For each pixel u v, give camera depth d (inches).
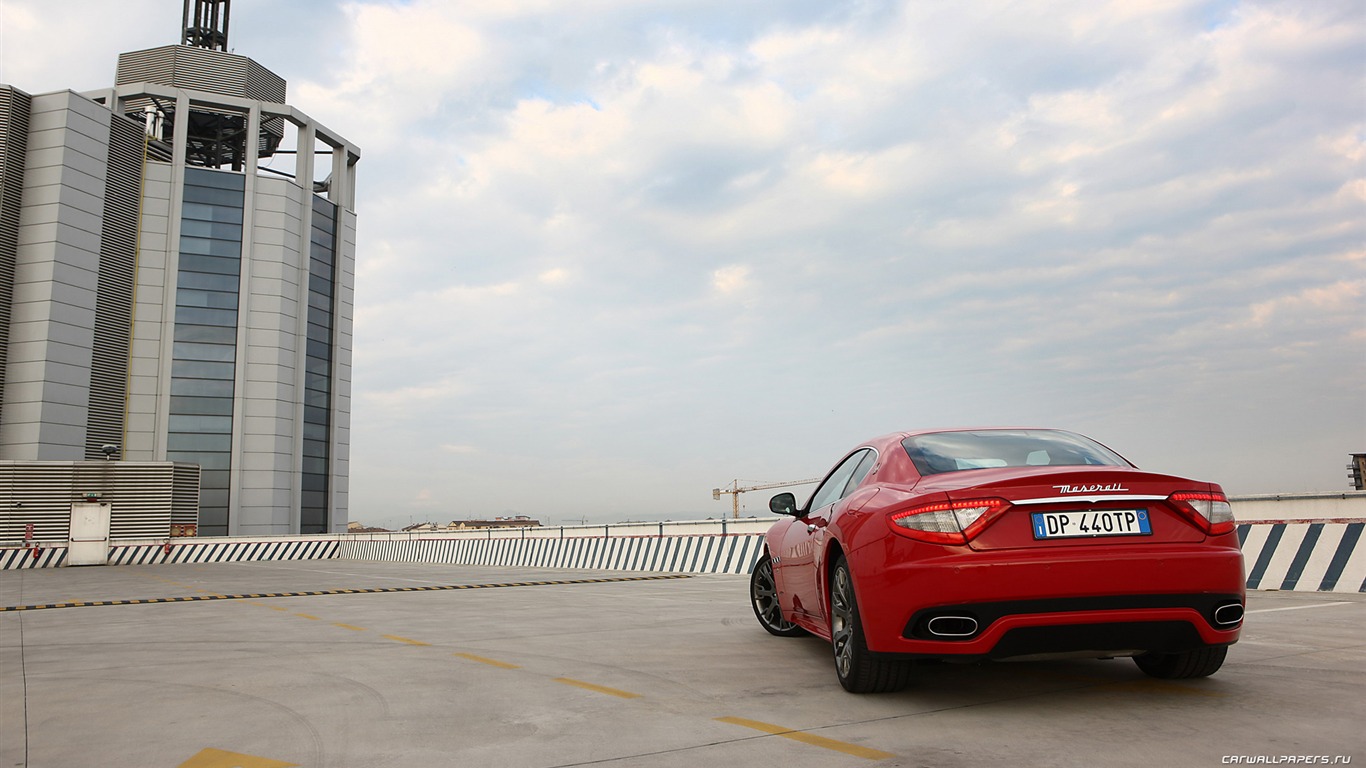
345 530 2060.8
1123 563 131.4
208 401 1854.1
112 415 1761.8
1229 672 164.7
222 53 2005.4
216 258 1900.8
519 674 185.6
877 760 113.2
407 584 538.6
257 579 655.8
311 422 2003.0
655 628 264.7
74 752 128.4
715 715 142.3
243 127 2059.5
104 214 1779.0
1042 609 130.6
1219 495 141.2
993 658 134.5
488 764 116.4
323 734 135.3
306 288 2005.4
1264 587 349.4
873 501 154.1
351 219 2165.4
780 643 227.5
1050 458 161.9
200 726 142.9
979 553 133.0
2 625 322.3
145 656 227.5
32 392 1636.3
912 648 137.4
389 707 154.3
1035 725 129.3
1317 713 131.4
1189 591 132.5
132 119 1972.2
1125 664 176.9
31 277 1673.2
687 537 666.8
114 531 1462.8
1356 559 321.7
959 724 131.7
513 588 472.7
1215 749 113.7
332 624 296.2
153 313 1840.6
